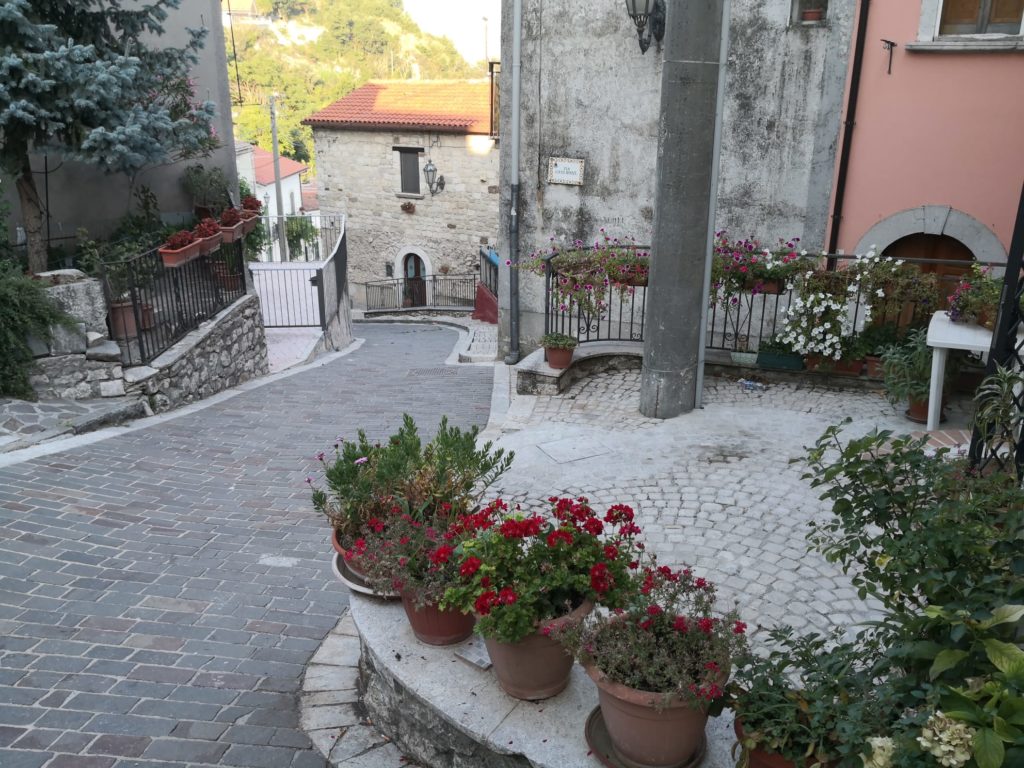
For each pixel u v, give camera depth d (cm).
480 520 307
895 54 727
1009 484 290
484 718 278
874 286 712
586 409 731
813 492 538
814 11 759
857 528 278
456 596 288
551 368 784
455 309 2231
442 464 378
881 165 760
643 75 877
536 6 905
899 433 629
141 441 707
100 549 487
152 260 838
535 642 274
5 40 735
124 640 390
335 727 332
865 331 736
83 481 594
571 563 287
